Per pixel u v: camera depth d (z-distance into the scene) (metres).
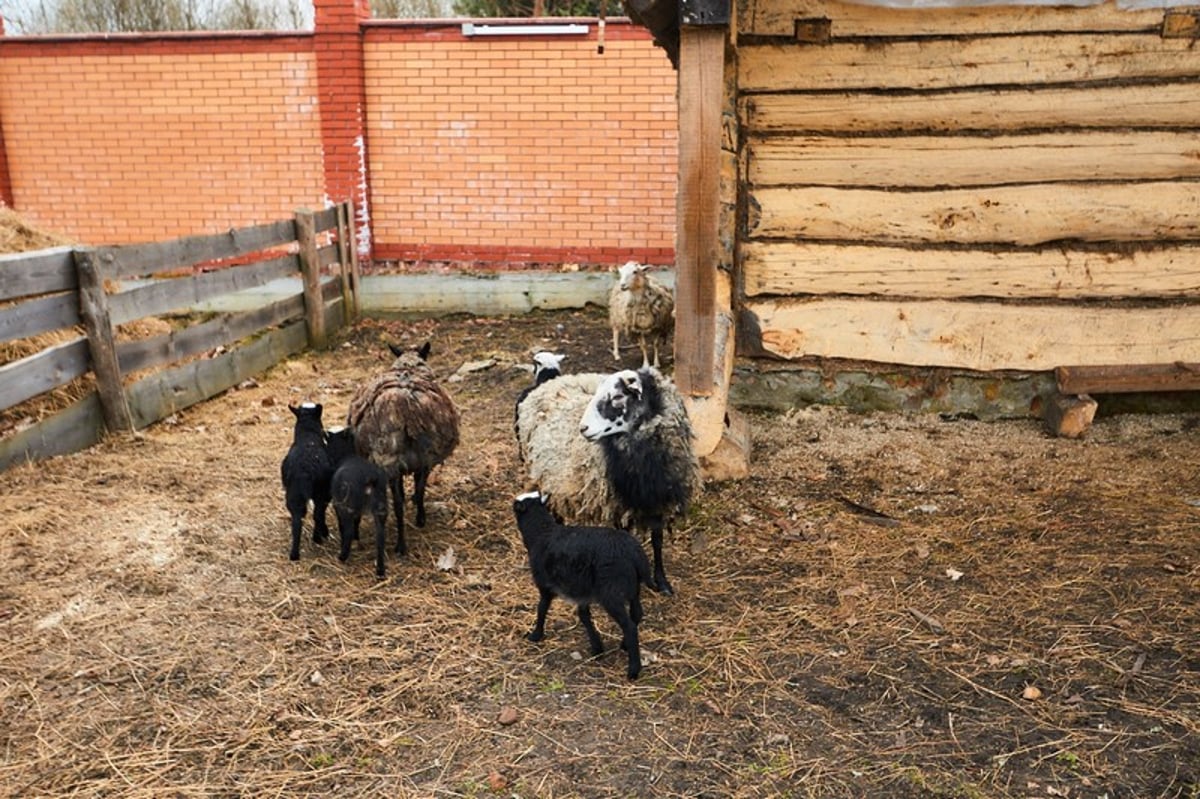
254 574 4.35
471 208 10.66
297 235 8.76
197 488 5.40
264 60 10.33
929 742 3.10
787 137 6.04
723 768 2.99
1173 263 5.99
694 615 3.99
